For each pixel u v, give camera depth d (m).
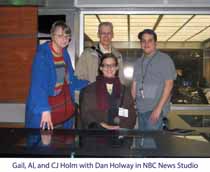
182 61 4.32
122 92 2.73
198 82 4.29
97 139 1.67
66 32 2.65
